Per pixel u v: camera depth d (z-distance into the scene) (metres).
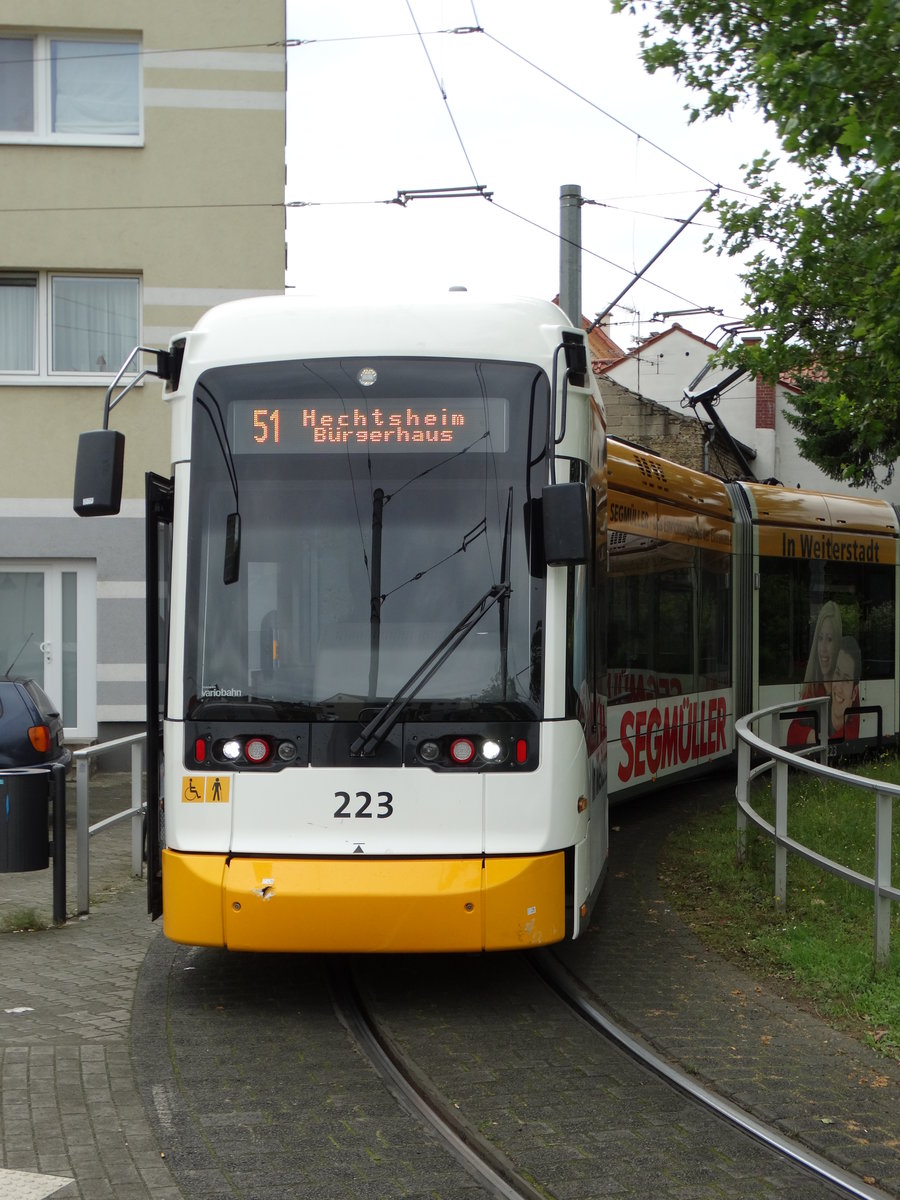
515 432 6.74
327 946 6.29
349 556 6.62
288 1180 4.59
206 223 17.38
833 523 16.22
